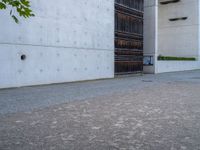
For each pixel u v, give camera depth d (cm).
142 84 1435
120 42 2027
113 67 1938
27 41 1277
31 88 1209
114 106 762
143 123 558
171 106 761
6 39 1178
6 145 412
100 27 1788
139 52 2288
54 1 1421
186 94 1021
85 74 1669
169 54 3766
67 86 1313
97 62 1772
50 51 1409
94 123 559
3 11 1159
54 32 1429
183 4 3566
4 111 686
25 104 791
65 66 1509
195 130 502
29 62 1292
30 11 263
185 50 3606
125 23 2084
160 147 403
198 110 701
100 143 423
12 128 516
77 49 1595
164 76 2139
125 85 1377
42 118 606
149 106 762
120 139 445
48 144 418
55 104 796
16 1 252
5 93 1030
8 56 1191
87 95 992
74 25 1566
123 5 2050
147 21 2634
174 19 3681
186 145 412
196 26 3469
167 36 3766
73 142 429
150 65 2608
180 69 3142
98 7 1762
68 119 596
